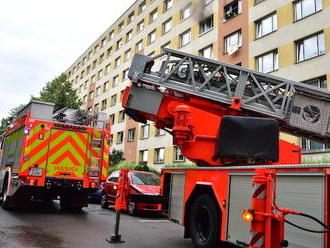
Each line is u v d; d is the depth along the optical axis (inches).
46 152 407.5
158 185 499.5
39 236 272.1
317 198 156.1
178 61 292.8
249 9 924.6
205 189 247.8
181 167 274.7
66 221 362.0
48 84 1380.4
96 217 414.6
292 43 789.2
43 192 440.8
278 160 239.6
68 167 416.8
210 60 288.2
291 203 169.3
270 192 147.9
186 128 262.4
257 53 877.2
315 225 155.3
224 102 280.7
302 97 276.1
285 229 171.3
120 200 282.2
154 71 321.4
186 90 283.4
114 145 1560.0
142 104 290.7
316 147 677.3
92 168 429.7
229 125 245.3
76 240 265.3
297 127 273.9
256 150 238.2
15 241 247.6
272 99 292.0
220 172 225.5
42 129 409.1
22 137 407.8
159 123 301.3
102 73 1895.9
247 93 291.6
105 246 249.9
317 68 722.8
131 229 340.5
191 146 265.1
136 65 293.0
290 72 780.6
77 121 499.8
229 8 1011.3
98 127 443.2
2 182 468.8
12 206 425.1
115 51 1768.0
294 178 170.4
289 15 809.5
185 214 258.8
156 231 338.6
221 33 1014.4
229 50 961.5
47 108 419.2
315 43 746.8
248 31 916.0
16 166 413.1
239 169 207.2
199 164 278.7
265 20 883.4
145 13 1509.6
